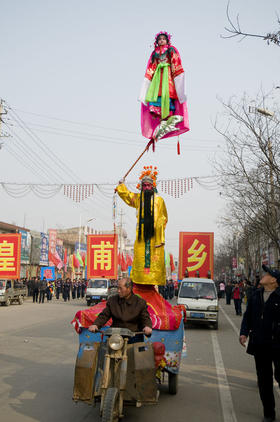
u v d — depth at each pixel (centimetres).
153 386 497
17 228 4050
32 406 593
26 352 1022
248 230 3034
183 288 1723
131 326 530
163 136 743
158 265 699
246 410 589
